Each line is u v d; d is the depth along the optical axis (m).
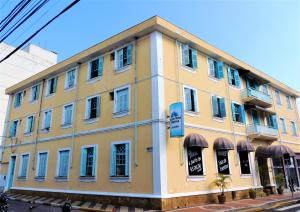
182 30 15.69
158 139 12.84
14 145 22.86
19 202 16.81
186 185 13.50
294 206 14.16
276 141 23.08
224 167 16.44
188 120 14.90
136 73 14.97
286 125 25.62
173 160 13.22
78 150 16.86
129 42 15.93
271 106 22.89
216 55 18.22
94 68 17.97
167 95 14.06
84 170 16.12
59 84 20.27
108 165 14.72
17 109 24.12
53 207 14.34
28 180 20.08
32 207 11.76
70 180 16.66
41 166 19.47
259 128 19.75
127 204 13.15
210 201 14.58
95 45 17.45
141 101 14.23
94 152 15.70
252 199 16.64
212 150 15.93
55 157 18.39
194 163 14.46
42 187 18.59
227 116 18.08
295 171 24.56
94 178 15.21
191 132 14.84
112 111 15.60
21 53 33.38
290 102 28.02
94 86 17.28
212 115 16.73
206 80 17.14
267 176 20.34
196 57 16.58
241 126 19.14
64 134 18.28
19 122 23.30
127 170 13.71
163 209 11.86
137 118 14.14
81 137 16.95
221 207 12.95
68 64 19.27
